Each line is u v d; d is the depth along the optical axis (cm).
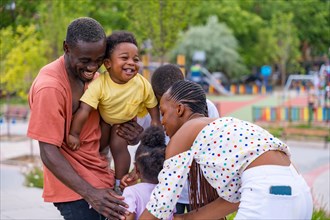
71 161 315
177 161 284
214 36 3800
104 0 2692
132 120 345
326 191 930
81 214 323
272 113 1919
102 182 323
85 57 299
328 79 2436
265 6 4478
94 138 326
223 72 4006
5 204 798
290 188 265
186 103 300
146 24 1162
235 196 285
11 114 2092
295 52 3369
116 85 328
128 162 349
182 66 1063
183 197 400
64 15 1486
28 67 1394
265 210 263
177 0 1142
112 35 328
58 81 306
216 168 277
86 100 316
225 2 4184
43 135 296
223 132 280
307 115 1936
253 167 271
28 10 1290
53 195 323
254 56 4275
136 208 316
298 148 1477
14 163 1206
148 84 348
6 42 1305
